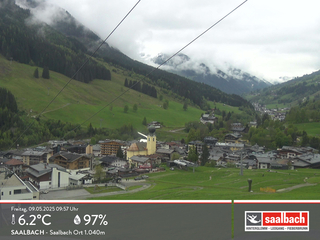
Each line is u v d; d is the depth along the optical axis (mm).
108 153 195750
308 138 183875
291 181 79875
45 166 107688
